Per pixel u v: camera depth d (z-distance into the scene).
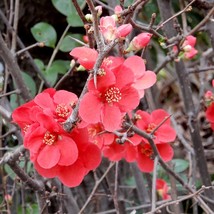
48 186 0.77
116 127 0.51
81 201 0.93
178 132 0.86
